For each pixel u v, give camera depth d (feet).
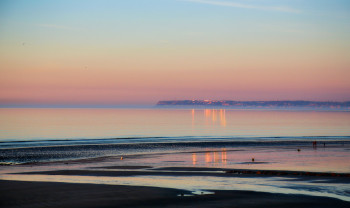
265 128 622.13
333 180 137.80
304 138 400.88
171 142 337.11
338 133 496.23
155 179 140.15
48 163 195.00
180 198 106.93
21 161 206.28
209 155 232.32
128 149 274.16
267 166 180.75
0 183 124.57
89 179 139.13
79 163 194.59
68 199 104.47
